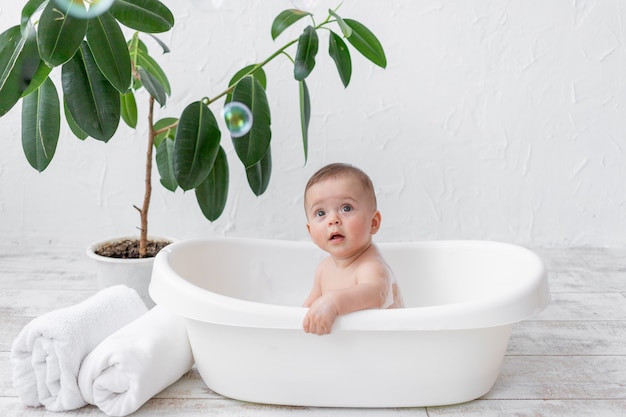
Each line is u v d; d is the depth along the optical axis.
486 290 1.40
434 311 1.07
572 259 1.92
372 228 1.27
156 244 1.64
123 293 1.29
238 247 1.46
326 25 1.91
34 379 1.15
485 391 1.18
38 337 1.13
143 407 1.15
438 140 1.98
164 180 1.61
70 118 1.53
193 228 2.03
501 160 1.99
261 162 1.53
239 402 1.18
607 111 1.97
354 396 1.14
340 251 1.23
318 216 1.25
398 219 2.02
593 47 1.94
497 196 2.01
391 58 1.94
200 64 1.94
